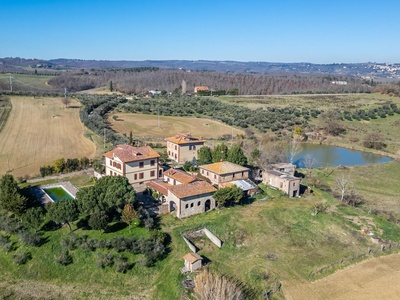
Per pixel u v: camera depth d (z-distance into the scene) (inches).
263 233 2504.9
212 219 2586.1
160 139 4891.7
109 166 3144.7
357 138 5659.5
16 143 4237.2
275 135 5575.8
